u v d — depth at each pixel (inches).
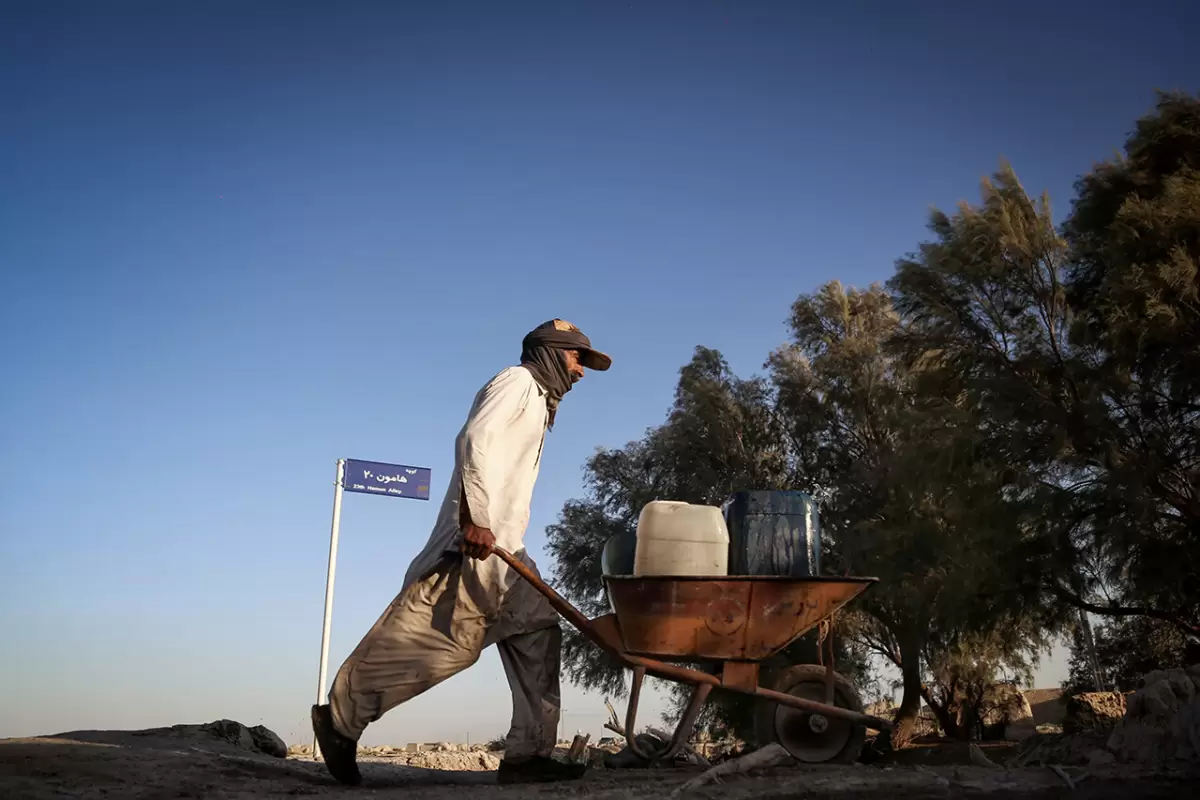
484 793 152.5
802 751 190.7
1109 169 721.6
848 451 969.5
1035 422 666.8
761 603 181.6
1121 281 648.4
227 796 153.4
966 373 737.0
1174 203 642.2
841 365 977.5
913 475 713.0
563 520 1140.5
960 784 149.3
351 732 173.8
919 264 768.9
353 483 729.6
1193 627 685.9
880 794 144.6
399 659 174.2
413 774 215.2
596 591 1074.7
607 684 1009.5
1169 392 640.4
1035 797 143.7
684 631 181.2
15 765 167.6
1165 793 144.3
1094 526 647.8
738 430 1039.6
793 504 189.0
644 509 189.3
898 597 723.4
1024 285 718.5
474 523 168.6
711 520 186.1
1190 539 629.6
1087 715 870.4
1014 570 663.1
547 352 188.9
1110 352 650.8
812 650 720.3
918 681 932.0
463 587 174.6
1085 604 683.4
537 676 178.9
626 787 157.1
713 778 156.8
